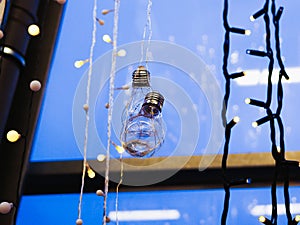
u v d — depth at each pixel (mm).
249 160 1467
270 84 1026
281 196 1474
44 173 1508
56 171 1509
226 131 988
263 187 1482
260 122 1008
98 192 1032
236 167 1463
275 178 997
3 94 1397
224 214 958
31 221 1517
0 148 1402
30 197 1538
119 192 1519
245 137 1532
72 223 1508
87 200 1521
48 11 1584
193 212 1496
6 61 1419
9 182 1390
